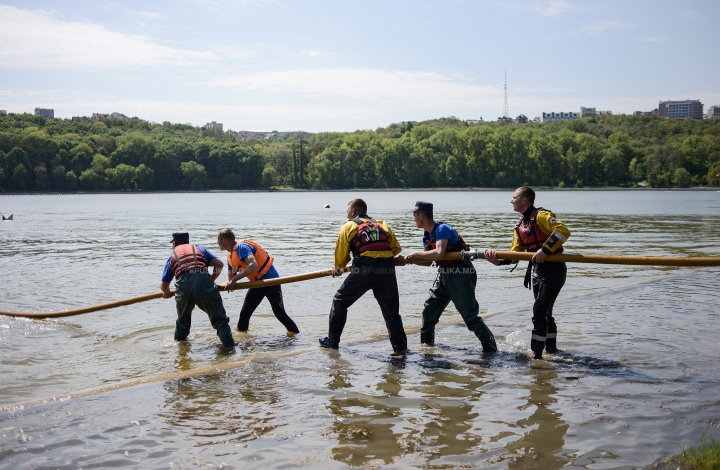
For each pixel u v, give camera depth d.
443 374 5.46
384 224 6.66
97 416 4.43
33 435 4.08
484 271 13.50
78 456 3.77
